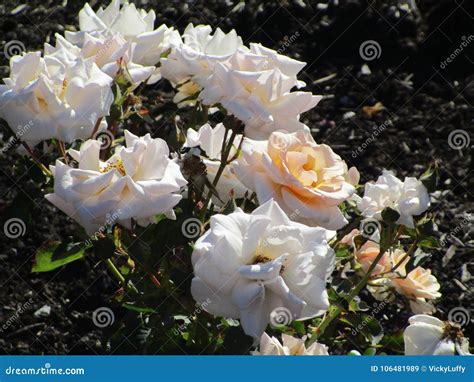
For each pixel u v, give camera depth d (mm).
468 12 2412
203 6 2367
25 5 2273
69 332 1743
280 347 1378
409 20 2395
